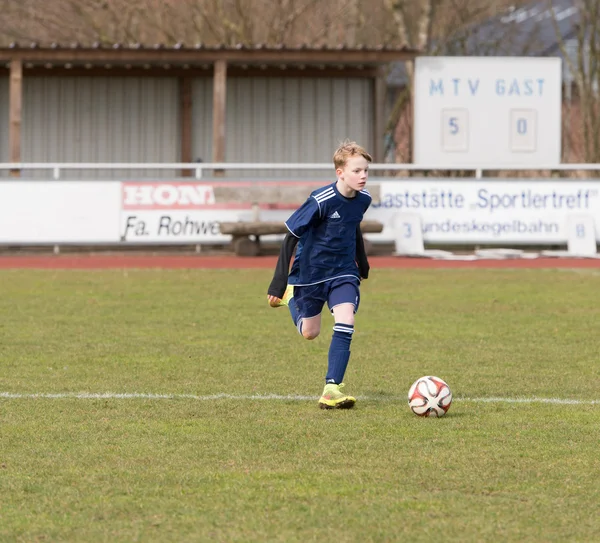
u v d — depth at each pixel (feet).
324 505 50.19
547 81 241.14
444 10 362.53
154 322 120.98
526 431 66.13
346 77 264.52
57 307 134.51
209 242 217.36
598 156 336.70
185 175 262.67
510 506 50.14
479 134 241.14
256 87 263.08
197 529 46.78
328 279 73.82
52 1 368.48
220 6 341.82
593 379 85.76
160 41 354.33
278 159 265.13
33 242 213.25
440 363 93.81
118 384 82.79
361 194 72.33
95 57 233.55
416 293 152.87
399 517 48.39
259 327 117.29
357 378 86.17
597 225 221.05
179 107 262.06
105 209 215.10
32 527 47.11
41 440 63.57
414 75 240.73
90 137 260.83
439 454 60.03
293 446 62.08
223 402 75.61
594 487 53.42
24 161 260.62
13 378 85.30
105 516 48.65
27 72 258.16
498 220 219.82
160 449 61.36
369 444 62.49
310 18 357.61
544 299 145.38
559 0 518.78
